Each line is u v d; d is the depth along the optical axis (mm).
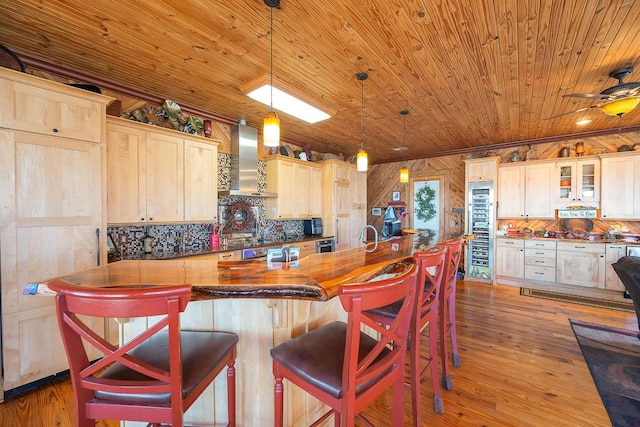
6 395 1923
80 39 2152
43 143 2064
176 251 3436
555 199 4695
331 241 5242
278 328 1366
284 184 4656
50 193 2094
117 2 1756
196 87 2975
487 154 5469
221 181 4043
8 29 2027
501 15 1818
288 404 1395
